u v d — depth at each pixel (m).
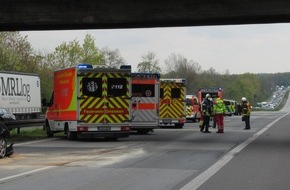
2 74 35.88
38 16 21.22
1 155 14.55
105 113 21.08
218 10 20.14
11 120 25.27
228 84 158.25
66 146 18.69
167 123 31.72
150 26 22.33
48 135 24.61
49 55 75.69
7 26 22.19
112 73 21.14
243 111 30.59
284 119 50.47
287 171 12.10
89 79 21.00
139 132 26.81
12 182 10.36
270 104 164.88
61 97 22.86
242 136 24.14
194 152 16.45
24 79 39.31
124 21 20.86
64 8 21.02
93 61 74.88
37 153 16.09
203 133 26.67
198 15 20.36
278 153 16.19
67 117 21.97
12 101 37.06
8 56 61.09
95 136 21.16
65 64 75.12
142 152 16.39
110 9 20.86
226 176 11.25
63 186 9.89
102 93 21.08
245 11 19.91
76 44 75.88
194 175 11.38
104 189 9.57
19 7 21.20
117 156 15.20
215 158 14.76
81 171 11.97
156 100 25.73
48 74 72.69
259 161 14.07
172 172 11.83
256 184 10.20
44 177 11.02
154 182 10.37
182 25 22.23
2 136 14.62
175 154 15.81
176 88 31.80
